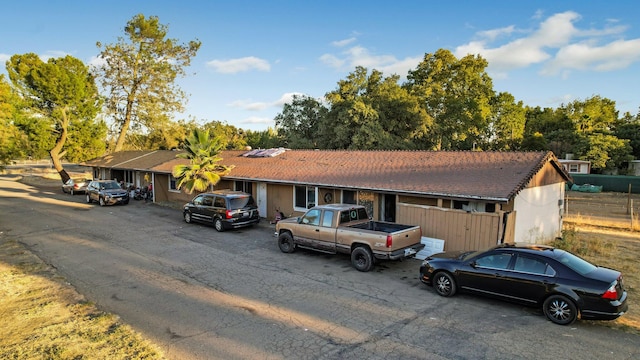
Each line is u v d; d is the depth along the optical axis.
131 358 6.38
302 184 17.61
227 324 7.67
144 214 22.03
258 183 20.98
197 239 15.62
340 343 6.84
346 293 9.43
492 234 11.63
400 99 34.78
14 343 6.93
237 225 16.94
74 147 38.78
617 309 6.99
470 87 47.22
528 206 13.51
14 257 12.88
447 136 39.44
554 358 6.27
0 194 32.34
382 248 10.76
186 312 8.29
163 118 42.41
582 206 29.30
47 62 36.88
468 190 12.40
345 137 33.22
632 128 55.59
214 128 66.12
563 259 7.88
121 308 8.54
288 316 8.05
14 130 25.19
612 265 11.91
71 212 22.78
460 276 8.88
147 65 40.41
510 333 7.19
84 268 11.60
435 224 12.86
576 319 7.77
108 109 41.09
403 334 7.18
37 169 68.38
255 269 11.49
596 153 47.47
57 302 8.91
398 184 14.45
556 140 56.84
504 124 55.69
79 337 7.14
